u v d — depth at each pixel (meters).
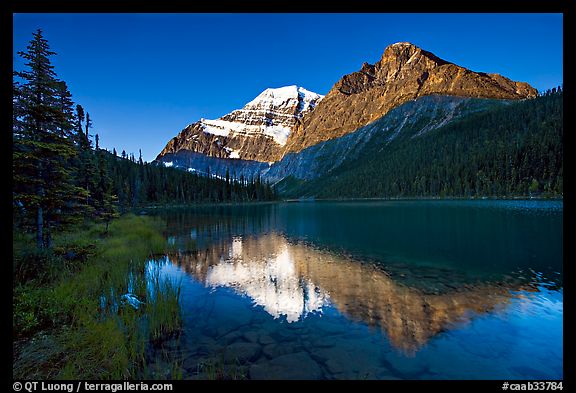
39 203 15.02
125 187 79.81
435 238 30.11
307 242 30.72
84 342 8.08
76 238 21.41
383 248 26.19
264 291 15.11
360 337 9.91
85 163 33.72
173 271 19.02
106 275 15.03
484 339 9.68
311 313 12.11
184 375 7.45
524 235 29.33
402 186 167.25
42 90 15.65
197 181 147.62
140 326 10.23
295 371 7.78
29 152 14.55
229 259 22.86
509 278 16.42
